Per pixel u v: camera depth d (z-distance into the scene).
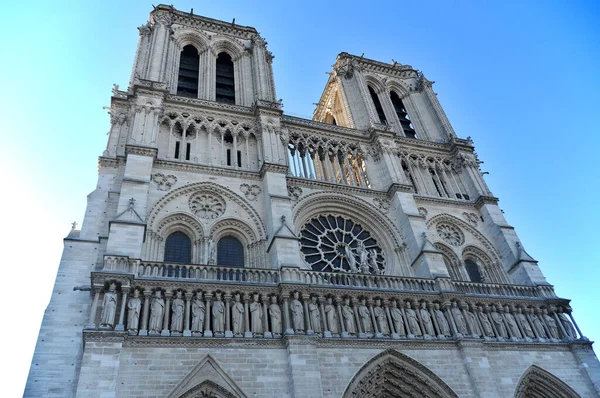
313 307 33.62
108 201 38.41
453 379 33.91
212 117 48.53
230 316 31.89
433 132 63.53
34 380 28.05
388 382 33.66
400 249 45.50
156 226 37.91
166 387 27.06
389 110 65.06
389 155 53.09
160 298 30.62
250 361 29.69
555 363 38.56
